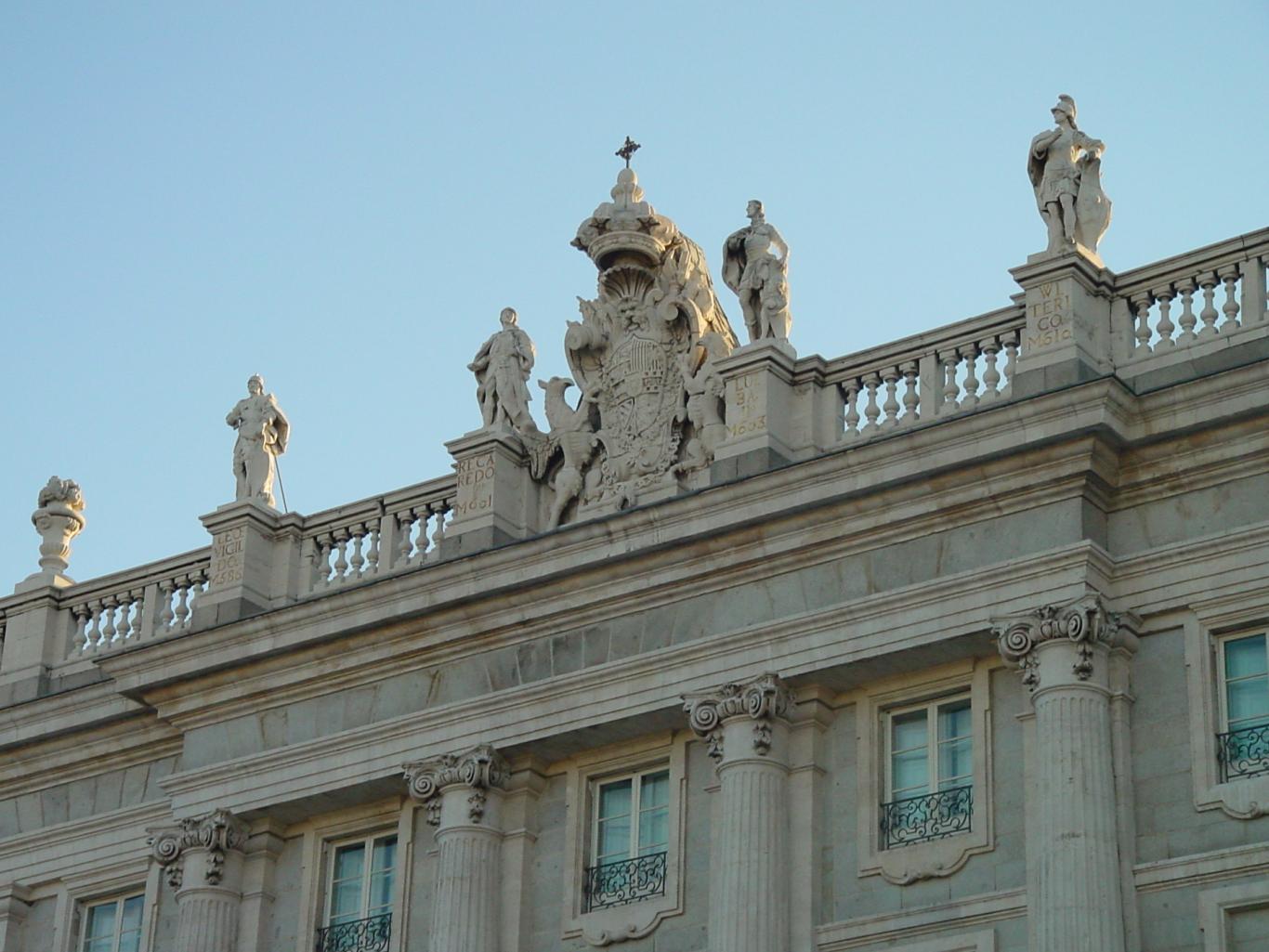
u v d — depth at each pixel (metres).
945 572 53.75
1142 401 52.81
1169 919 50.28
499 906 56.91
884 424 56.00
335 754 59.25
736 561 55.72
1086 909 50.06
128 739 63.44
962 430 53.47
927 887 52.69
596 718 56.44
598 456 59.50
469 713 57.91
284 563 62.12
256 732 60.75
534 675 57.66
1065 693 51.66
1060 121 55.75
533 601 57.78
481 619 58.31
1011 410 52.97
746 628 55.22
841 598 54.69
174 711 61.78
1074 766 51.09
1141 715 52.00
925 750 53.97
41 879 63.84
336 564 61.56
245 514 62.25
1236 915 49.81
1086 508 52.91
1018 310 54.97
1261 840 50.09
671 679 55.84
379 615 59.03
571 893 56.34
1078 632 51.81
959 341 55.62
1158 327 54.00
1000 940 51.41
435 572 58.34
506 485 59.62
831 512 54.75
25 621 66.00
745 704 54.59
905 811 53.59
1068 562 52.38
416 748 58.31
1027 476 53.16
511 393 60.41
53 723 64.12
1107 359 54.19
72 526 67.62
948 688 53.91
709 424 57.91
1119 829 51.00
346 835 59.84
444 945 56.38
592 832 56.94
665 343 59.47
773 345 56.91
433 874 58.06
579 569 57.00
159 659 61.53
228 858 60.22
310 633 59.78
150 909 61.78
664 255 60.25
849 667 54.19
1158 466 52.88
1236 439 52.38
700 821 55.59
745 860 53.62
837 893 53.56
